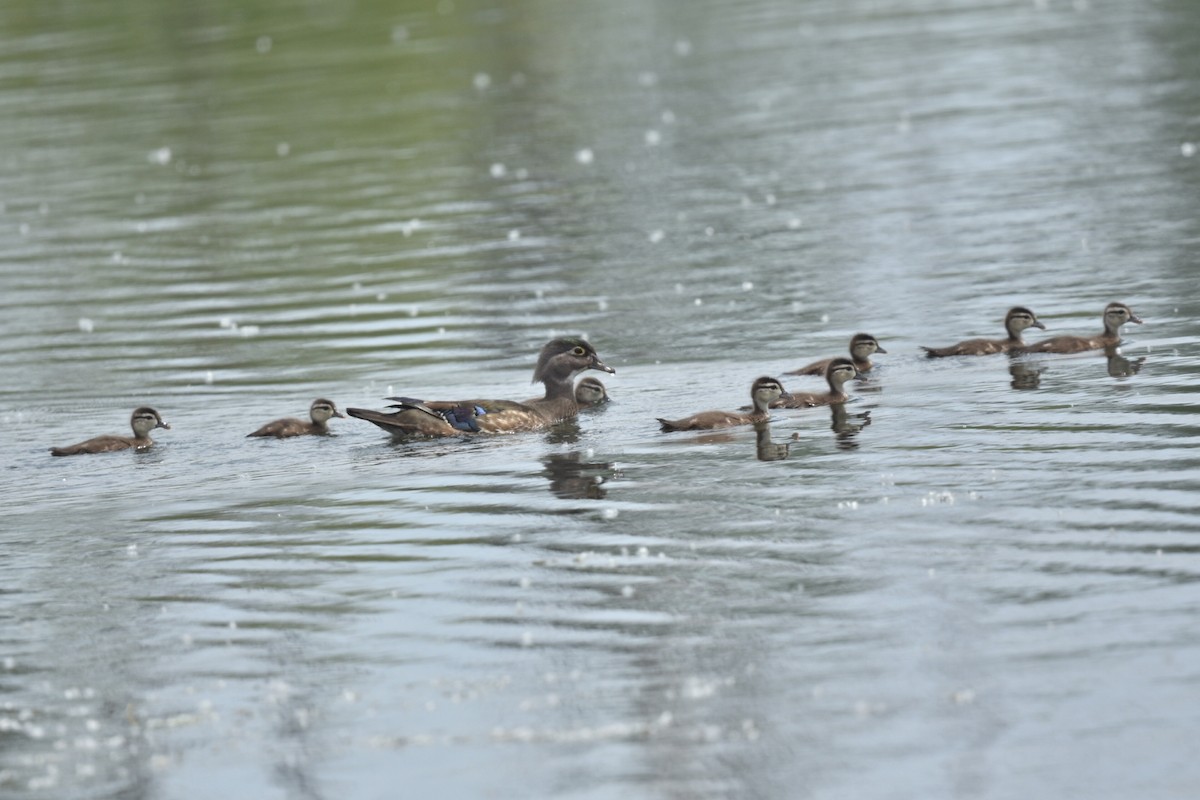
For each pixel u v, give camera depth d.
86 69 62.91
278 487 21.48
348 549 18.78
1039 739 13.62
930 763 13.39
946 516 18.44
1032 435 21.36
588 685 14.98
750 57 59.41
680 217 38.28
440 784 13.57
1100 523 17.83
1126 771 13.11
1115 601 15.82
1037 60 54.59
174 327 31.70
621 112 51.09
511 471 21.56
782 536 18.20
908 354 26.53
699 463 21.33
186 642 16.47
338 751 14.20
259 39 67.38
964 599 16.14
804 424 22.91
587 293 32.25
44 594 17.95
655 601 16.64
